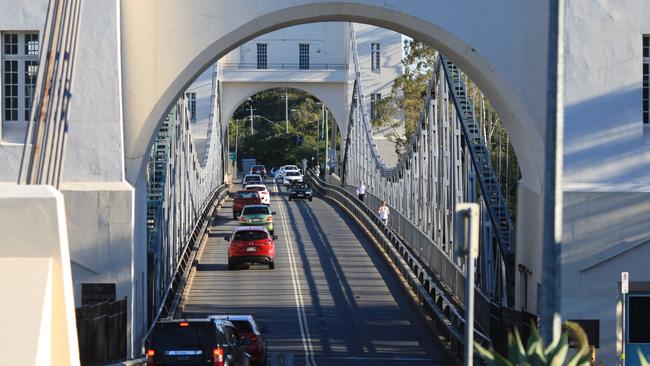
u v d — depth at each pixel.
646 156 33.91
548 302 17.77
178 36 35.25
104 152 34.81
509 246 40.97
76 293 34.84
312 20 36.88
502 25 35.16
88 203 34.72
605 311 33.47
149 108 35.25
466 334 16.78
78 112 34.72
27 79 35.06
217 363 29.64
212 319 31.39
